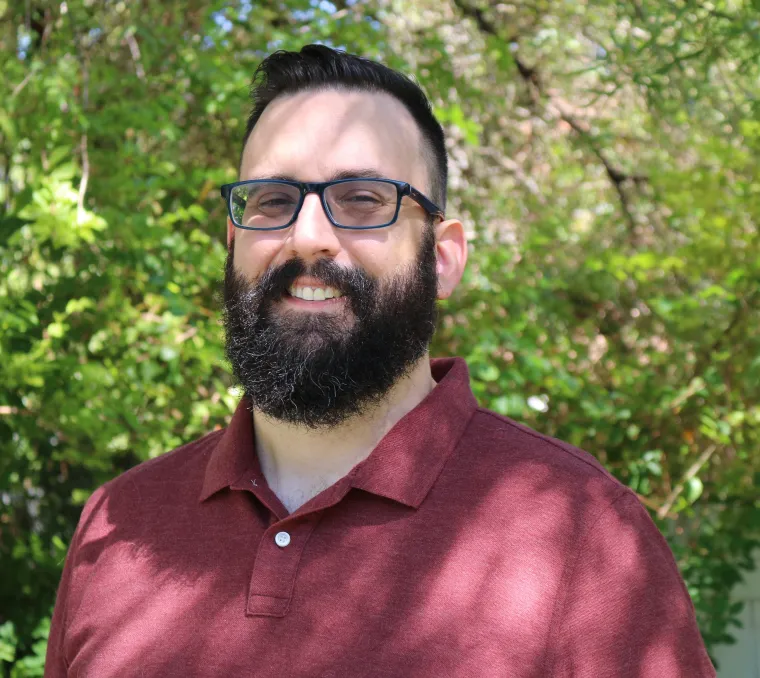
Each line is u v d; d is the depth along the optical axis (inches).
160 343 116.5
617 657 47.5
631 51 112.0
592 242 168.2
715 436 127.9
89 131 116.0
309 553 51.0
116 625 54.7
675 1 111.9
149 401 119.6
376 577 49.8
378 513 51.6
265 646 49.6
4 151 115.5
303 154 56.2
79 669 55.4
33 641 130.6
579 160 185.2
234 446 56.4
